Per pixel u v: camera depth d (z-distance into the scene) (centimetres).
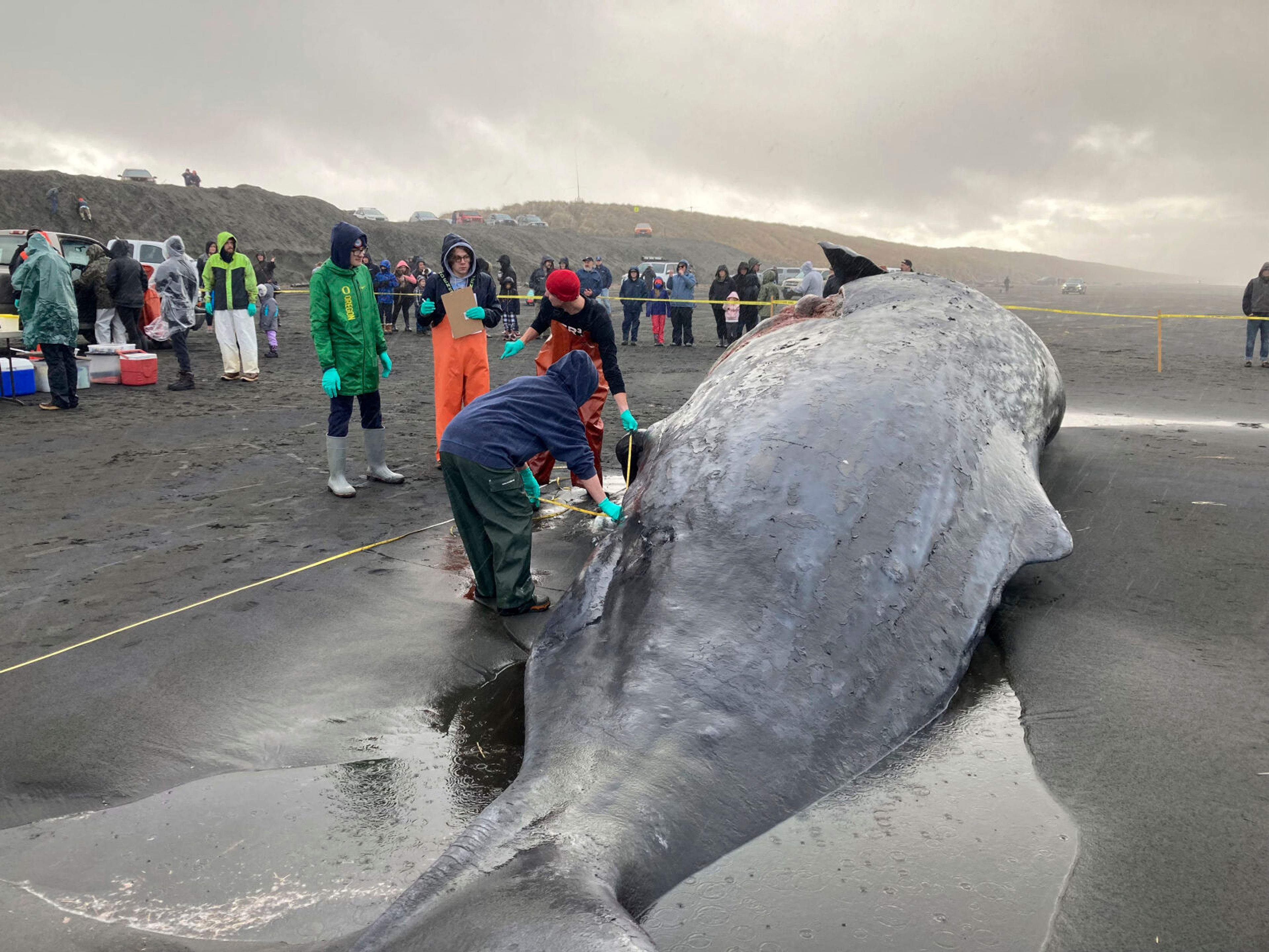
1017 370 464
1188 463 666
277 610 425
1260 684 335
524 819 222
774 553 317
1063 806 262
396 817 266
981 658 360
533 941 173
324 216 4850
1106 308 4156
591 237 6800
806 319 546
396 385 1252
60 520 582
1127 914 217
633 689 277
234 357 1269
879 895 224
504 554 407
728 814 244
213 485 676
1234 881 229
